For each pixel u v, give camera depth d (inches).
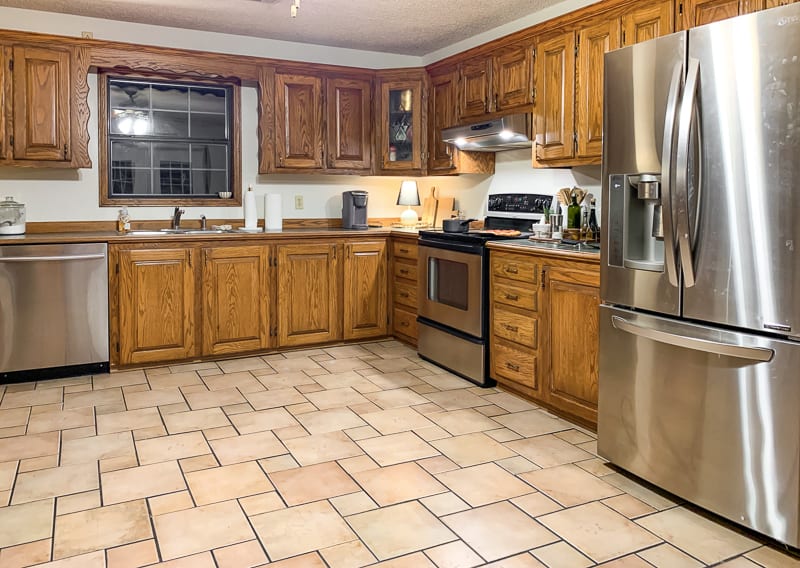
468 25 170.4
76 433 116.6
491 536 82.0
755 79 76.3
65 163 156.5
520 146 167.9
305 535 82.0
